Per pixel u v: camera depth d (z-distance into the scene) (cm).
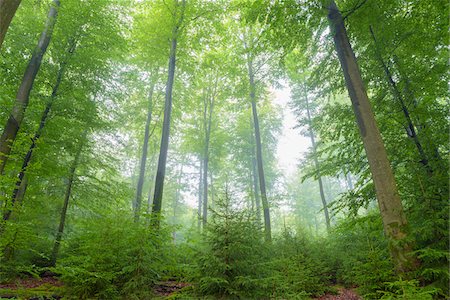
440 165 649
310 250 883
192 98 2152
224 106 2411
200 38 1338
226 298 452
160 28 1282
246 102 1886
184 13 1230
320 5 691
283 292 516
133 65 1583
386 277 532
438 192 566
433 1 657
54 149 959
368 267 565
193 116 2366
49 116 946
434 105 781
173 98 1822
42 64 948
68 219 1068
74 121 985
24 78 779
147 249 547
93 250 532
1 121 827
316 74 923
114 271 540
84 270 479
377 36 821
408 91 789
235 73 1711
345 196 839
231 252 482
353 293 668
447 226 507
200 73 1575
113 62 1348
